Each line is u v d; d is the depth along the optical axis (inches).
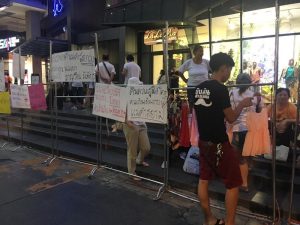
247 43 391.2
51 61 260.1
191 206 176.9
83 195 194.7
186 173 211.2
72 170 243.1
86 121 354.6
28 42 583.8
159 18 479.5
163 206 177.6
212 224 148.3
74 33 611.5
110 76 334.6
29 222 162.1
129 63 313.4
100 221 162.1
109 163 243.1
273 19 370.3
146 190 200.5
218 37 422.0
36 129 368.2
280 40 363.9
